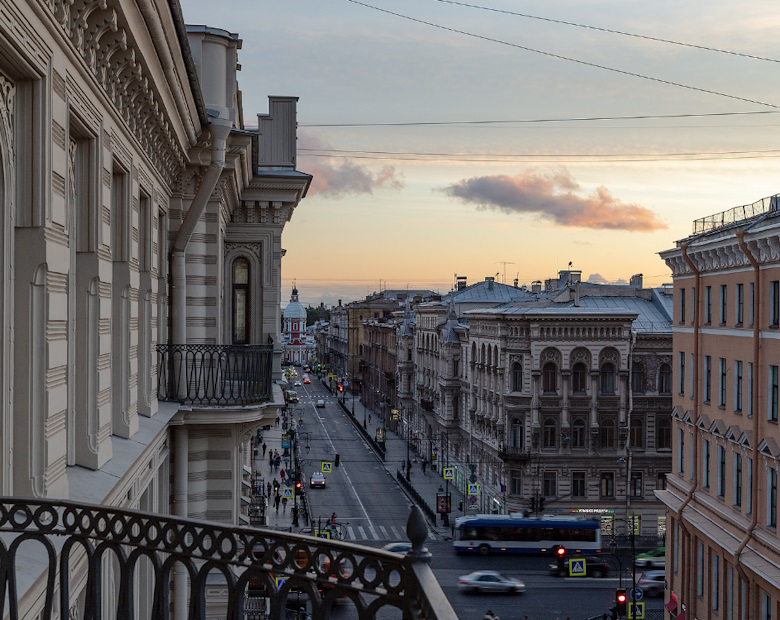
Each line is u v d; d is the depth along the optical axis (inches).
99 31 317.1
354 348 6712.6
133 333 453.7
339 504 2817.4
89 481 328.2
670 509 1571.1
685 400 1557.6
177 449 651.5
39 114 266.1
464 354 3097.9
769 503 1185.4
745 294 1283.2
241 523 765.3
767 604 1178.0
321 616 198.4
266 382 667.4
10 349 264.4
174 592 612.1
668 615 1576.0
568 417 2411.4
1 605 229.5
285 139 844.0
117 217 437.1
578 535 2143.2
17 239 266.8
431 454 3567.9
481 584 1863.9
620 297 2600.9
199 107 574.6
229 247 821.9
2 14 222.1
